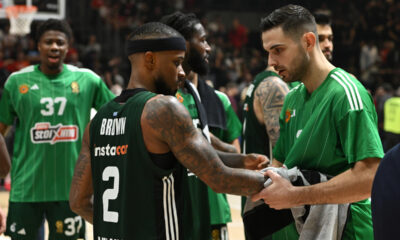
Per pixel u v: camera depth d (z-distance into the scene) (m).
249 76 20.61
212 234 4.61
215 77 20.48
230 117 5.12
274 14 3.23
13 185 5.39
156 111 2.77
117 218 2.89
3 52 18.25
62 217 5.37
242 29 25.28
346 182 2.94
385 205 1.83
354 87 3.08
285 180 3.04
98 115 3.12
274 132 4.27
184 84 4.45
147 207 2.81
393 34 26.03
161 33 2.99
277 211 3.29
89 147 3.21
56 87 5.46
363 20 26.58
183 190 3.00
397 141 13.54
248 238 3.42
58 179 5.38
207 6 26.91
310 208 3.14
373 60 23.66
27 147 5.38
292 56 3.20
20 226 5.32
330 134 3.11
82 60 19.55
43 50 5.42
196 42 4.39
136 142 2.83
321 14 4.55
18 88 5.42
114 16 23.56
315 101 3.23
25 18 11.21
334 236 3.11
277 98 4.29
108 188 2.96
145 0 24.78
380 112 16.77
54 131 5.40
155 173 2.81
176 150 2.79
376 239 1.88
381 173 1.89
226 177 2.89
